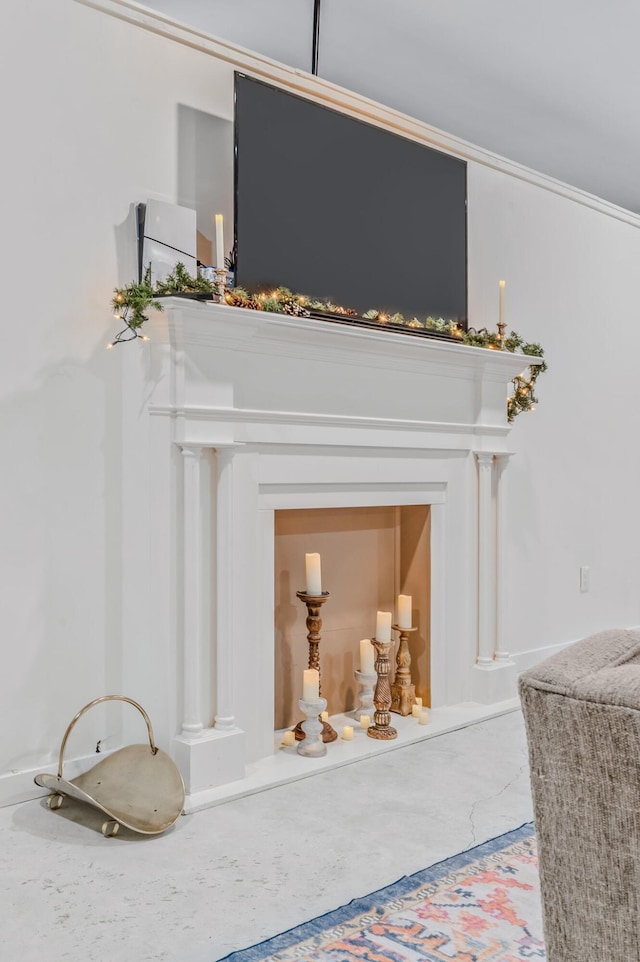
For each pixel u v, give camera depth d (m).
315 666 2.89
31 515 2.40
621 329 4.43
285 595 3.04
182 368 2.42
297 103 2.84
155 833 2.18
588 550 4.25
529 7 3.08
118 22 2.56
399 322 3.15
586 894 0.83
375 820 2.29
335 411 2.90
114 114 2.55
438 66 3.56
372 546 3.33
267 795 2.47
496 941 1.68
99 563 2.54
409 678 3.28
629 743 0.78
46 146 2.41
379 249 3.12
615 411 4.40
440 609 3.33
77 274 2.48
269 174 2.75
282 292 2.74
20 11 2.36
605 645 0.91
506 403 3.54
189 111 2.73
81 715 2.34
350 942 1.68
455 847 2.12
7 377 2.35
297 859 2.05
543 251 3.98
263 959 1.61
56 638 2.45
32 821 2.26
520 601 3.88
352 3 3.07
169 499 2.45
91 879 1.94
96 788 2.37
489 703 3.40
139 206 2.58
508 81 3.69
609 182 4.99
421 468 3.23
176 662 2.47
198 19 3.22
